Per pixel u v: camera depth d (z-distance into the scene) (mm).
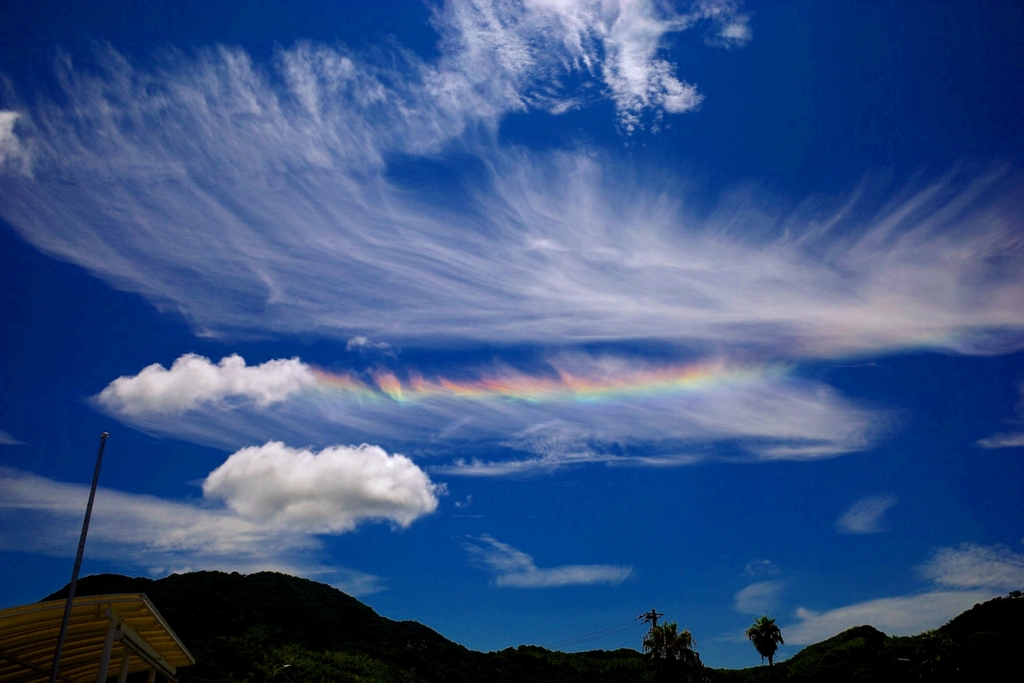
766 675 107500
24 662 29266
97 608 26359
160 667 35062
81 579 102062
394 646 114125
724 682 105438
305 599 122188
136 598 27406
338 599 130250
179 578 115000
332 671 87500
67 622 24438
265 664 84312
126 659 31453
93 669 34812
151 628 30344
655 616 70375
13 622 23797
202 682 75438
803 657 113812
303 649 94875
